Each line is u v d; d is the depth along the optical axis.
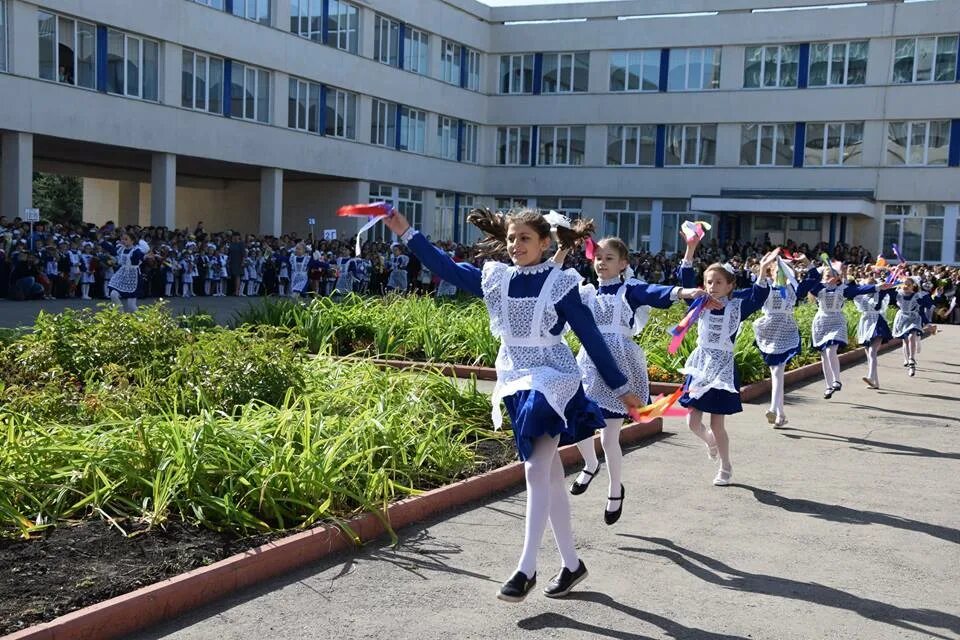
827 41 41.38
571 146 45.91
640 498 6.86
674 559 5.50
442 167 44.16
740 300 7.51
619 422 5.99
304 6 35.44
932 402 12.35
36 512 5.35
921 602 4.88
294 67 34.97
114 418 6.84
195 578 4.57
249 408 7.00
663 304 6.02
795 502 6.86
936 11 39.50
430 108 42.88
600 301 6.34
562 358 4.66
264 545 5.07
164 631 4.29
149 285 24.78
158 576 4.61
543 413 4.43
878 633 4.46
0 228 21.86
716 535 5.99
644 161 44.78
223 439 5.90
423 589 4.90
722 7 42.59
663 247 45.00
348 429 6.51
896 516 6.54
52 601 4.25
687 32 43.25
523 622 4.50
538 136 46.44
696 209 41.72
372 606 4.65
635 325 6.36
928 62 40.12
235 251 27.38
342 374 8.95
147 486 5.59
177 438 5.68
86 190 43.25
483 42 46.09
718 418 7.27
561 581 4.78
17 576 4.53
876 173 41.19
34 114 26.16
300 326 13.91
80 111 27.45
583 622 4.52
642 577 5.18
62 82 27.05
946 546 5.86
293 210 40.59
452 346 13.16
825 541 5.91
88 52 27.78
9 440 5.75
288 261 28.47
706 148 43.72
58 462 5.73
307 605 4.64
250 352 8.00
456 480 6.72
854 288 12.17
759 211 40.75
